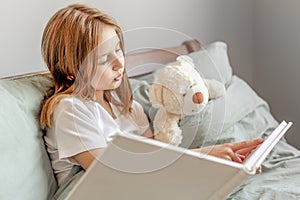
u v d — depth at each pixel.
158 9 2.03
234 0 2.28
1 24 1.59
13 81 1.27
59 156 1.18
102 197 0.93
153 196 0.94
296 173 1.46
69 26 1.23
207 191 0.94
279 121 2.33
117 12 1.90
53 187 1.22
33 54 1.69
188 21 2.15
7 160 1.11
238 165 0.90
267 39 2.31
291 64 2.22
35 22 1.67
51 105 1.21
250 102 1.75
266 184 1.40
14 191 1.10
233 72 2.36
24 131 1.17
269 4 2.26
